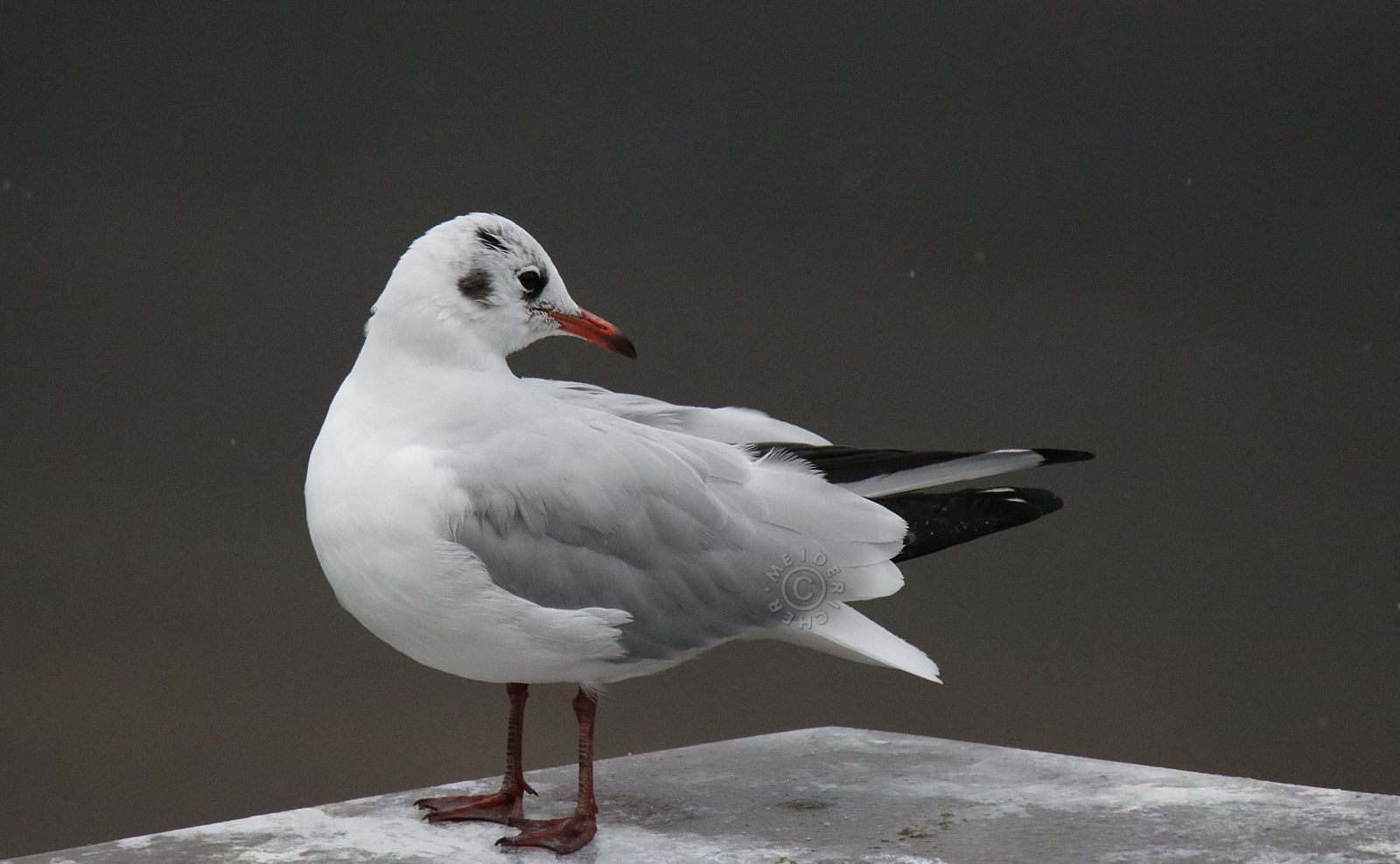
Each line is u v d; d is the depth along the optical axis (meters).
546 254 8.84
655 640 8.67
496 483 8.30
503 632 8.30
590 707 8.86
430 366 8.54
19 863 8.45
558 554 8.41
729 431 9.62
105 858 8.52
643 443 8.73
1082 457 9.38
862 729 11.20
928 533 9.12
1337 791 9.44
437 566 8.13
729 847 8.55
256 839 8.83
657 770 10.19
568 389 9.57
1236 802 9.23
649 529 8.55
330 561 8.45
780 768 10.17
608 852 8.51
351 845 8.69
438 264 8.53
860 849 8.48
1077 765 10.12
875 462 9.32
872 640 8.77
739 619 8.78
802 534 8.84
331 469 8.38
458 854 8.51
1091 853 8.35
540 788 9.82
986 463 9.39
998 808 9.21
